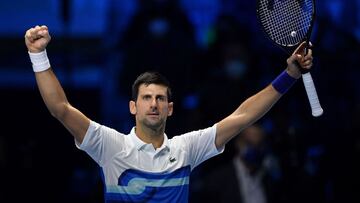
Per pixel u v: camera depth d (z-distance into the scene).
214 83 27.72
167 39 28.31
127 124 28.22
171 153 16.14
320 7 29.75
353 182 25.61
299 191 25.09
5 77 29.30
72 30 29.69
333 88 29.23
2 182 25.67
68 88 29.33
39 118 28.89
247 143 24.38
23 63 29.50
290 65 15.92
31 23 29.69
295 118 28.27
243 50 28.36
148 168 15.92
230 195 24.06
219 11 30.67
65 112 15.53
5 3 29.61
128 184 15.84
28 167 26.12
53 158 27.36
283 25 16.36
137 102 16.09
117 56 28.92
